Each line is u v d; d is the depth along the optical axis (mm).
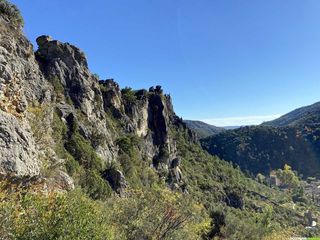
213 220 42875
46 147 22688
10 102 20828
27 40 58375
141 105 132250
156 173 112688
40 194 11406
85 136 75812
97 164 69062
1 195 10609
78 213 10836
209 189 134875
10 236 9508
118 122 114125
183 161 150875
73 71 86438
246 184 180375
